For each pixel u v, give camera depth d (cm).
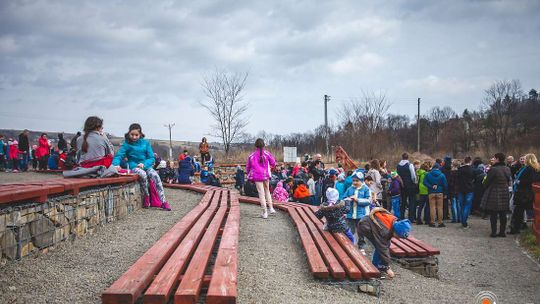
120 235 671
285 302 462
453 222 1370
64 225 570
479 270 816
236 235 634
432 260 741
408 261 736
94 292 418
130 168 977
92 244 599
